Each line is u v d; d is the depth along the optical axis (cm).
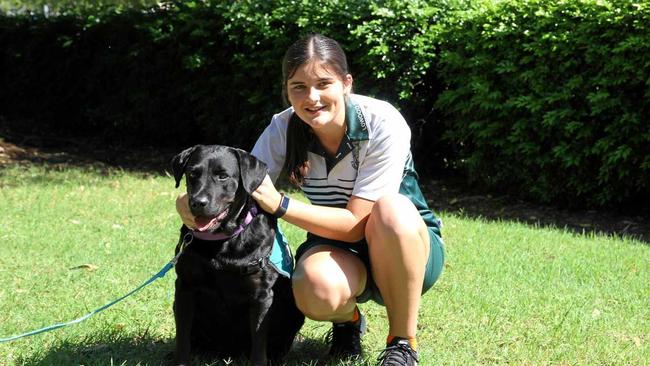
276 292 341
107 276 512
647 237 723
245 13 989
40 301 455
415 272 327
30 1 1352
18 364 354
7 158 1064
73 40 1226
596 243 654
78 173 962
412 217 325
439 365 364
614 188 790
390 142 338
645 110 757
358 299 363
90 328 403
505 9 820
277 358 367
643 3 727
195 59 1045
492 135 847
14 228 657
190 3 1048
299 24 925
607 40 762
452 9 895
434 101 930
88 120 1253
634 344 402
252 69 1005
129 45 1155
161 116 1146
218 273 327
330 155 348
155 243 611
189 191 330
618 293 498
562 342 402
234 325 347
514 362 373
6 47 1309
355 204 339
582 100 785
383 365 329
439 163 968
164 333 406
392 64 884
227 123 1070
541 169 830
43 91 1288
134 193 834
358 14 906
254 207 338
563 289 505
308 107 328
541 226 760
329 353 379
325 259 334
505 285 510
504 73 826
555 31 788
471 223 716
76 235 634
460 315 445
